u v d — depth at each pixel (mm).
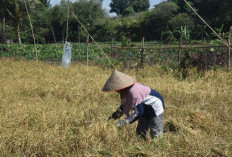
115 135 4480
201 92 7750
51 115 5258
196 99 7441
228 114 6160
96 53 23953
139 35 53000
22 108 5766
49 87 8570
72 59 19891
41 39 50000
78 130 4793
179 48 12984
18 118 5109
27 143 4328
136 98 4152
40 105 6293
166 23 49062
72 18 53656
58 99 7555
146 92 4250
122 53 16172
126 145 4441
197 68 11727
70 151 4363
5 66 14609
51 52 23094
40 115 5238
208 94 7668
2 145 4258
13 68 13664
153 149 4160
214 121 5738
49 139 4387
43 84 9125
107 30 54531
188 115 5832
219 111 6293
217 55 11805
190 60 12094
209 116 5836
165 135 4578
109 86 4102
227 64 11703
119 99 7582
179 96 7523
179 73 11508
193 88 8344
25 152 4258
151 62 14609
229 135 4902
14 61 17719
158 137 4375
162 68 12875
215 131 5074
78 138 4457
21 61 17328
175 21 45656
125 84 4074
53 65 16062
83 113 5492
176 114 6043
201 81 9438
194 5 49625
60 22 53875
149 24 50812
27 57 21672
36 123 4934
